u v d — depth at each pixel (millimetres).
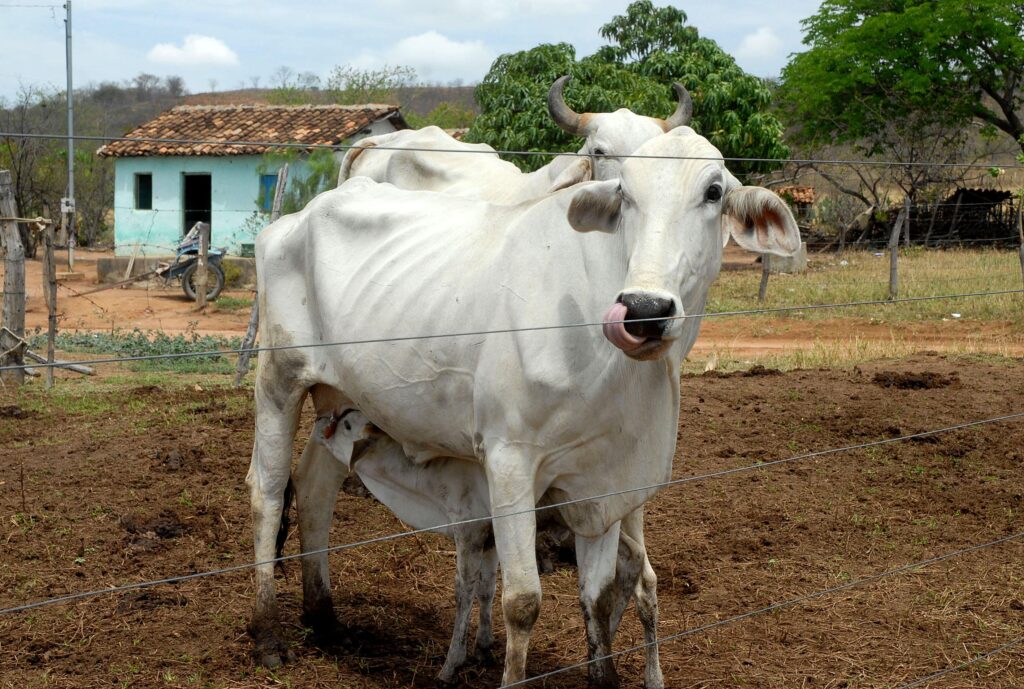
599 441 3480
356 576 5191
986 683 4043
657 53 18688
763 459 7023
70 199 20594
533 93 16312
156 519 5699
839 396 8633
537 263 3555
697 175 3186
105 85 85188
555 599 4945
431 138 5992
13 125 30641
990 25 24281
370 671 4211
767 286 16859
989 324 13242
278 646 4238
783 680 4078
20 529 5523
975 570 5246
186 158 21062
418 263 3941
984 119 26438
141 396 9031
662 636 4508
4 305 9820
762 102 19078
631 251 3180
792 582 5125
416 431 3943
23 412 8289
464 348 3666
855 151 27453
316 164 14891
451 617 4793
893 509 6176
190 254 17344
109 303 17125
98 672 4031
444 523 4191
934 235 20984
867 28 25281
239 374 9719
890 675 4113
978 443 7406
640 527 3996
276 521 4398
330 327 4164
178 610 4668
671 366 3465
